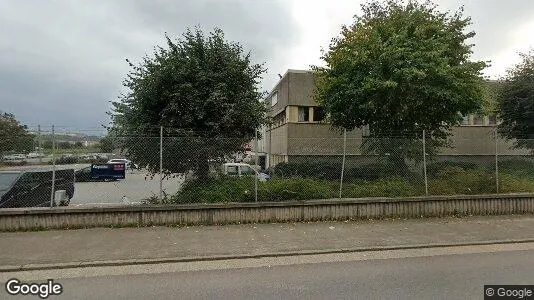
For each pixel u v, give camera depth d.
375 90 11.27
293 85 20.88
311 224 8.20
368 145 9.88
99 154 8.25
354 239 6.98
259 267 5.49
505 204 9.53
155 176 8.45
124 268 5.45
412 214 8.98
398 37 11.05
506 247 6.72
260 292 4.43
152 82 9.02
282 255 6.10
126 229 7.59
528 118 16.67
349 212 8.69
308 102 20.95
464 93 11.53
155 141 8.50
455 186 9.75
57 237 6.93
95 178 8.08
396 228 7.88
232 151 9.17
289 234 7.31
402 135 11.58
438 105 11.96
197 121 9.29
